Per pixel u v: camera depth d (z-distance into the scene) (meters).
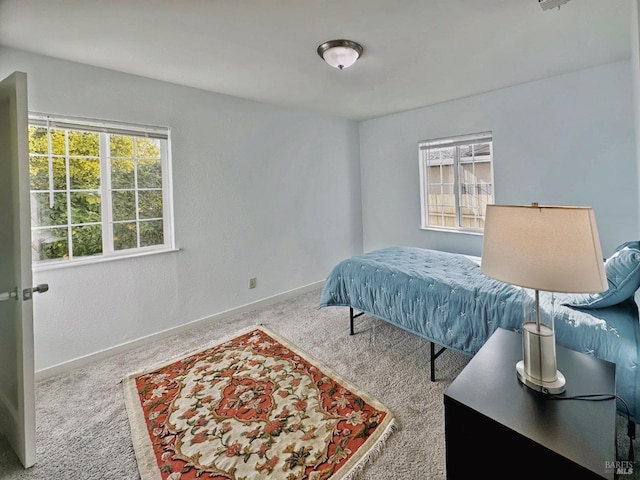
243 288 3.49
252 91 3.14
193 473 1.48
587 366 1.24
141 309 2.78
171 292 2.95
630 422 1.41
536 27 2.00
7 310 1.63
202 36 2.01
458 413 1.09
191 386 2.15
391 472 1.47
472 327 1.96
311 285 4.20
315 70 2.60
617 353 1.44
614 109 2.66
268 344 2.71
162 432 1.75
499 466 1.01
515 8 1.78
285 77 2.76
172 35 1.99
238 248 3.43
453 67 2.63
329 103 3.64
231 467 1.51
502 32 2.05
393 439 1.65
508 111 3.24
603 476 0.79
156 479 1.46
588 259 0.95
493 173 3.42
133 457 1.59
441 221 4.07
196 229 3.10
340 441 1.64
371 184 4.67
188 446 1.64
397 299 2.37
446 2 1.70
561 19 1.91
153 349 2.70
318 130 4.18
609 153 2.72
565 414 1.00
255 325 3.12
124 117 2.61
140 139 2.80
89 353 2.50
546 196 3.07
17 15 1.74
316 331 2.96
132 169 2.77
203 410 1.91
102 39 2.03
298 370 2.30
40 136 2.31
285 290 3.91
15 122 1.48
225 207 3.30
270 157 3.67
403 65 2.55
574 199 2.93
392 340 2.74
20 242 1.50
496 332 1.57
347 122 4.57
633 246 1.69
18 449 1.60
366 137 4.66
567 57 2.50
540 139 3.07
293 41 2.09
